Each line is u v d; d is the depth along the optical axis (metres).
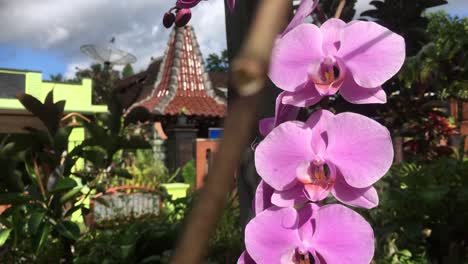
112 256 3.58
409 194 3.39
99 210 6.64
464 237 3.54
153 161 12.13
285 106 0.91
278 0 0.15
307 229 0.86
